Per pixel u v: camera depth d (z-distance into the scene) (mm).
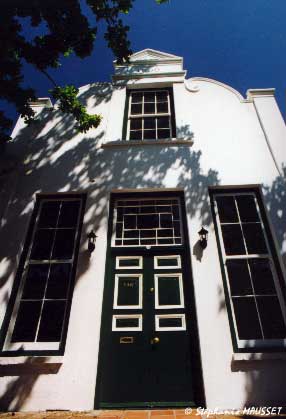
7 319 4133
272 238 4652
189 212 4867
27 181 5375
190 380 3770
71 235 4926
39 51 5000
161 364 3883
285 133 5664
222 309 3984
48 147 5859
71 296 4316
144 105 6723
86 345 3824
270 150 5496
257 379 3566
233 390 3508
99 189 5191
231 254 4617
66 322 4117
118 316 4227
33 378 3689
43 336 4055
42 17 4867
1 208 5008
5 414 3330
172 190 5215
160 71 7117
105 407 3621
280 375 3588
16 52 4965
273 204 4879
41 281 4484
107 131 6004
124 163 5504
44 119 6328
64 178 5375
